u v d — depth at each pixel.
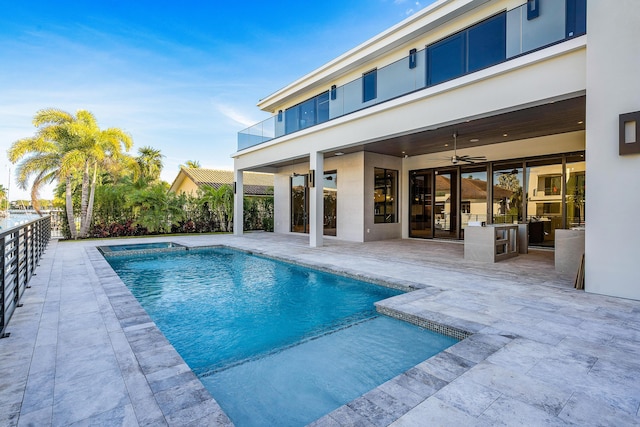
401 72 8.32
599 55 4.80
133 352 3.08
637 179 4.53
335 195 13.67
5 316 3.84
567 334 3.45
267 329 4.34
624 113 4.58
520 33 6.18
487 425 2.03
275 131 12.64
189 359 3.51
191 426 2.03
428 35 9.55
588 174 4.94
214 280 7.11
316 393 2.82
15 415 2.14
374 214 12.60
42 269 7.18
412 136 9.51
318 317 4.77
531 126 8.34
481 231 7.89
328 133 10.12
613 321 3.80
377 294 5.84
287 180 16.47
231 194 17.11
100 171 14.74
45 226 10.73
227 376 3.13
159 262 9.17
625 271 4.68
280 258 8.85
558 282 5.75
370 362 3.34
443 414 2.14
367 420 2.08
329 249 10.27
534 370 2.71
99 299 4.87
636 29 4.50
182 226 16.17
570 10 5.55
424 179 13.02
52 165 12.98
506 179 10.66
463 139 9.92
